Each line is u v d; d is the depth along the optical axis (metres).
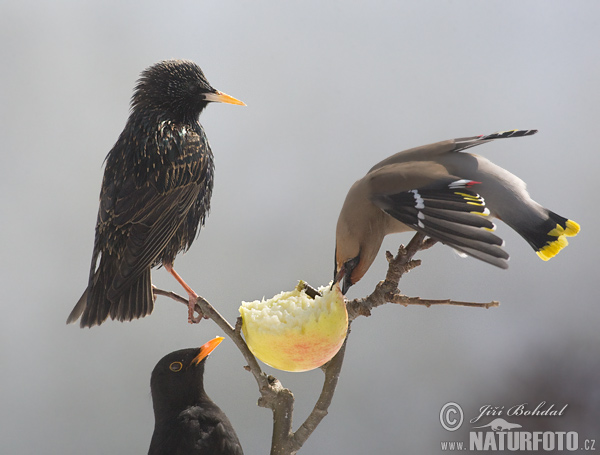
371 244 4.94
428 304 4.87
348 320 4.88
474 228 4.87
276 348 4.87
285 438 4.88
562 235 4.91
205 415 4.97
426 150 4.95
